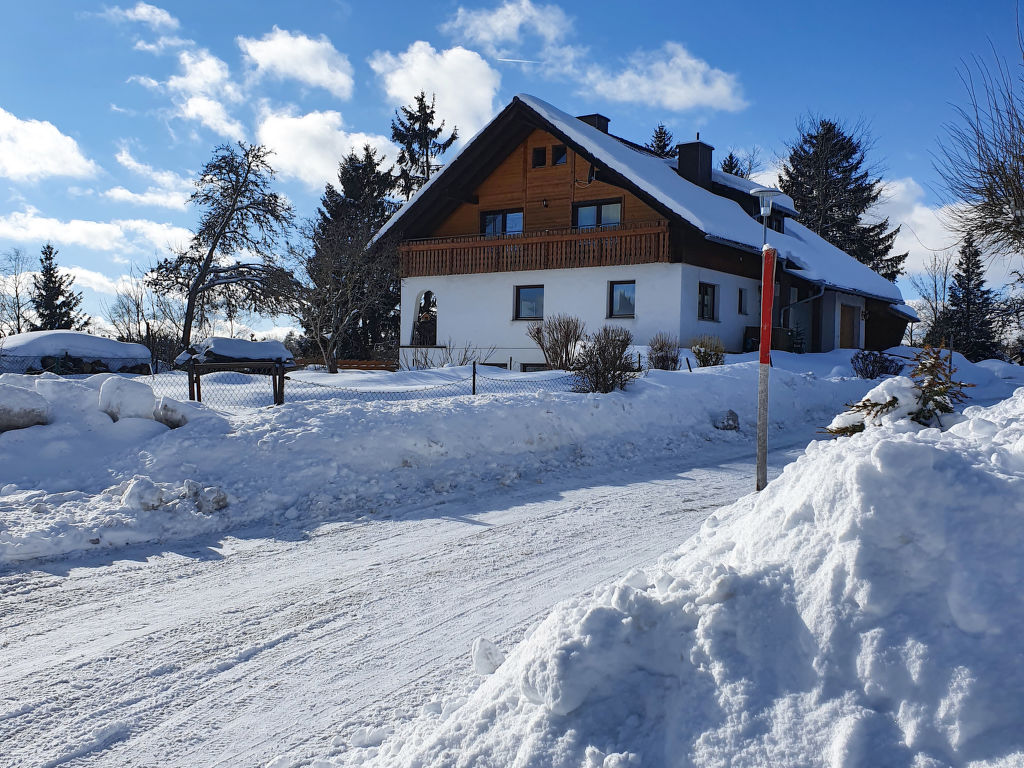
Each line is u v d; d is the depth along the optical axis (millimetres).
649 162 28391
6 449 8617
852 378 20234
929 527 2596
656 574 3824
